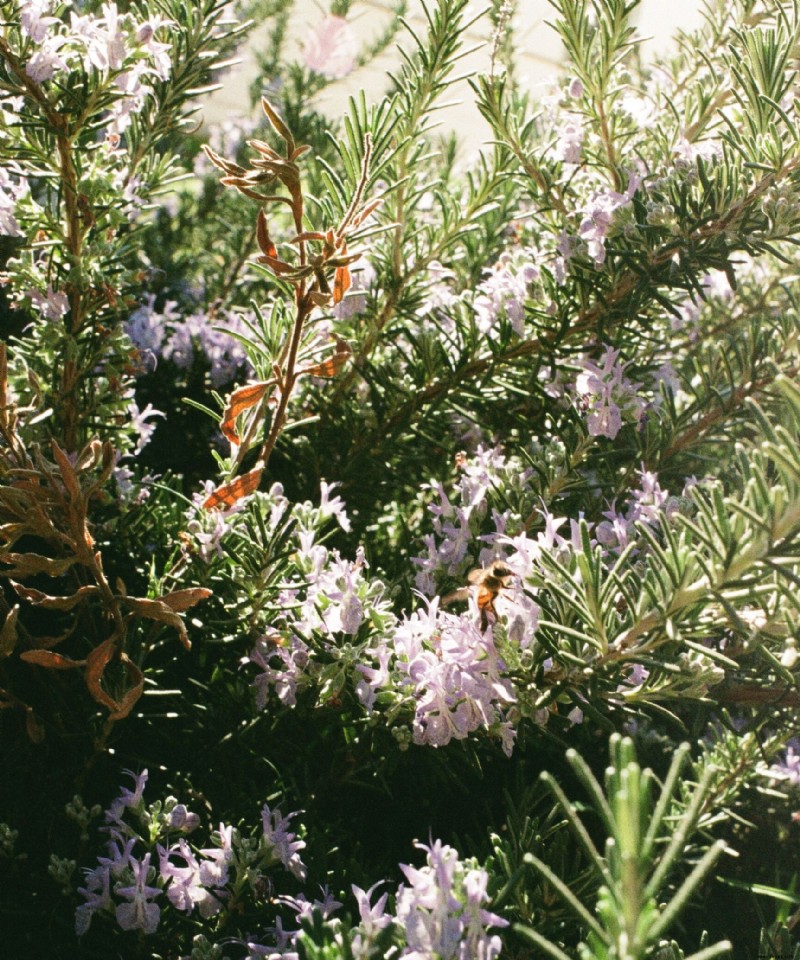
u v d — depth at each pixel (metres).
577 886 0.35
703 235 0.43
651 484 0.40
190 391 0.55
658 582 0.33
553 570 0.34
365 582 0.38
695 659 0.35
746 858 0.44
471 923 0.30
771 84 0.42
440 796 0.43
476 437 0.51
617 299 0.46
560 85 0.55
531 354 0.48
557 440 0.44
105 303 0.42
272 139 0.74
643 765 0.45
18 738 0.39
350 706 0.39
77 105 0.39
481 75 0.47
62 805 0.38
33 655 0.35
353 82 0.83
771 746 0.39
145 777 0.36
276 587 0.39
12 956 0.36
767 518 0.31
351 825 0.43
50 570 0.35
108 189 0.41
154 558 0.42
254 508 0.39
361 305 0.47
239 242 0.68
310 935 0.30
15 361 0.42
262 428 0.41
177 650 0.42
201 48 0.45
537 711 0.36
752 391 0.45
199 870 0.35
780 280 0.54
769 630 0.33
